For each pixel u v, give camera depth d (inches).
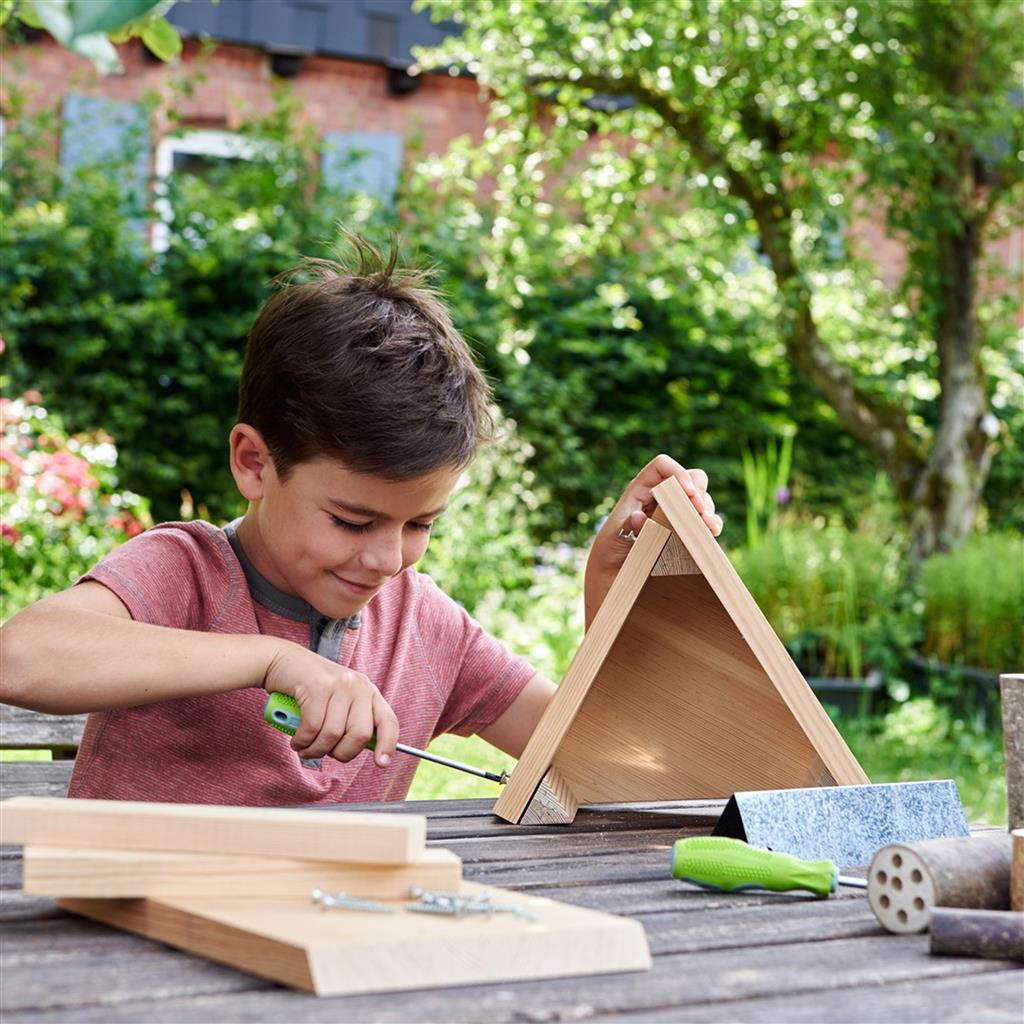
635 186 288.2
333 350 56.7
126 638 53.9
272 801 64.7
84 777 64.5
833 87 260.5
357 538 58.6
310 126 324.8
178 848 35.6
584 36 271.9
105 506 226.5
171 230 309.1
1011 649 238.4
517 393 311.9
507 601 255.9
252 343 60.7
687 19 261.7
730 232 283.3
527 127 294.0
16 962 32.6
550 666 221.0
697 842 43.9
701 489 67.1
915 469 286.8
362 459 55.9
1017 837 38.9
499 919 33.7
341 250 68.3
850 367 318.3
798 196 274.4
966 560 252.2
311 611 65.8
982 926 35.7
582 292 335.0
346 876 35.6
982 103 259.3
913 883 38.4
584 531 317.4
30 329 290.5
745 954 35.5
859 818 48.9
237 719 64.1
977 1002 31.6
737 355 342.3
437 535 258.1
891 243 366.9
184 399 300.8
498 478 292.0
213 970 32.2
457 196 331.0
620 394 335.6
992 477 341.7
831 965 34.6
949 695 235.8
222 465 303.9
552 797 55.0
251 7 341.4
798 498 323.9
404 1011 29.1
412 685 71.2
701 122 275.4
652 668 56.7
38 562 207.6
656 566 53.7
